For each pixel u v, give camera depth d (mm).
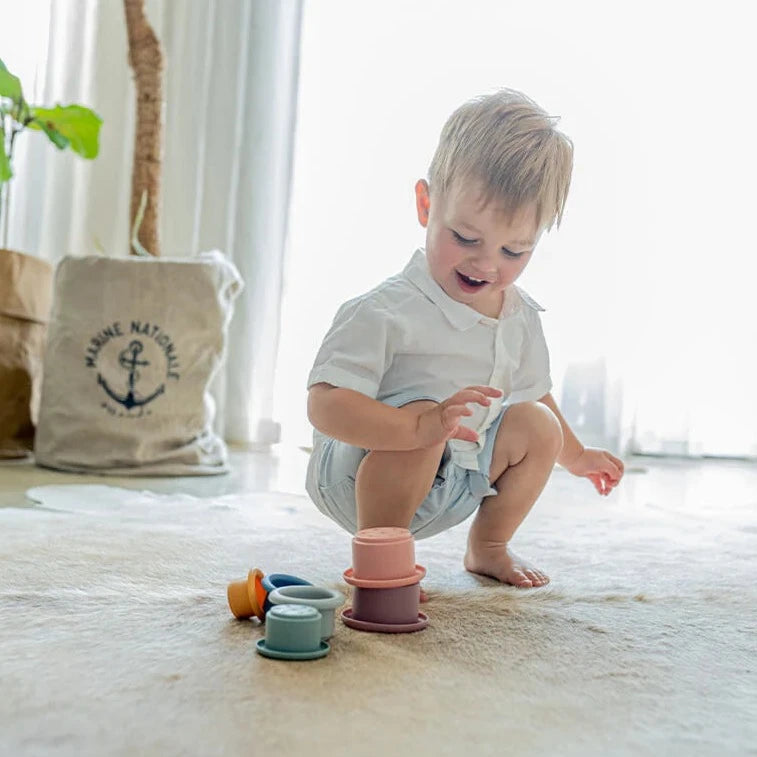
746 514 1764
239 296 2830
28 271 2172
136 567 1093
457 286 1035
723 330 2930
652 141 2887
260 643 793
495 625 900
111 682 703
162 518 1459
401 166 2861
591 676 764
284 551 1241
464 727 643
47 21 2703
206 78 2807
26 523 1343
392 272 2865
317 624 782
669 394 2938
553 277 2855
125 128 2779
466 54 2861
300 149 2877
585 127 2867
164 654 771
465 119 1012
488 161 975
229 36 2818
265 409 2842
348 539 1352
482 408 1075
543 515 1665
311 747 600
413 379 1059
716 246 2910
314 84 2875
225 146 2826
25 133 2705
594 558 1264
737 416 2955
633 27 2877
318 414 1003
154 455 2076
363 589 883
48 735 608
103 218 2777
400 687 714
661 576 1152
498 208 976
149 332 2084
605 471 1198
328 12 2871
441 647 823
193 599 952
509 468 1102
